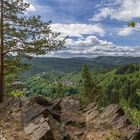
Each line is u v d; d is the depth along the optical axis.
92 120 20.72
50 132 14.97
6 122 17.34
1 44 28.19
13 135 15.41
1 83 28.39
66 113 22.17
